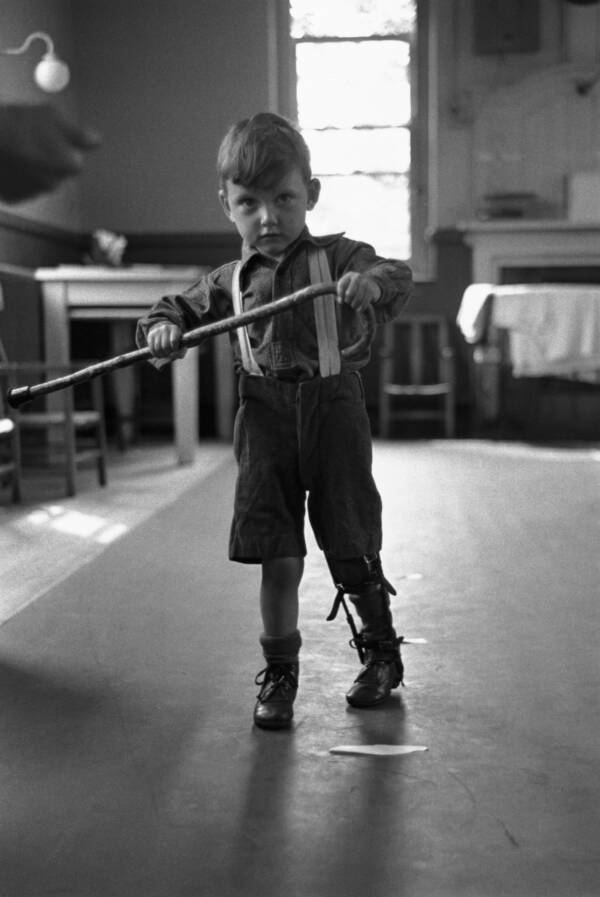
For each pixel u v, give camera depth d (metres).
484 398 7.39
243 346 1.82
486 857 1.30
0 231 6.30
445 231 7.59
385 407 7.30
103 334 7.65
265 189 1.72
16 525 3.77
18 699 1.93
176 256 7.82
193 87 7.70
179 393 5.69
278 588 1.84
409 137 7.86
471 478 5.04
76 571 3.00
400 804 1.46
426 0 7.73
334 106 7.89
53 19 7.16
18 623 2.45
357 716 1.82
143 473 5.35
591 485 4.76
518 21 7.43
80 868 1.29
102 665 2.13
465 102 7.53
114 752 1.67
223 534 3.56
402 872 1.27
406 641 2.28
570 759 1.62
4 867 1.30
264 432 1.82
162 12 7.66
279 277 1.77
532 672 2.07
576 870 1.27
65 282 5.70
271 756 1.65
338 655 2.18
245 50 7.67
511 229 7.15
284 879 1.26
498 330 6.79
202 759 1.64
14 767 1.62
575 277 7.50
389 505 4.22
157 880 1.26
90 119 7.73
